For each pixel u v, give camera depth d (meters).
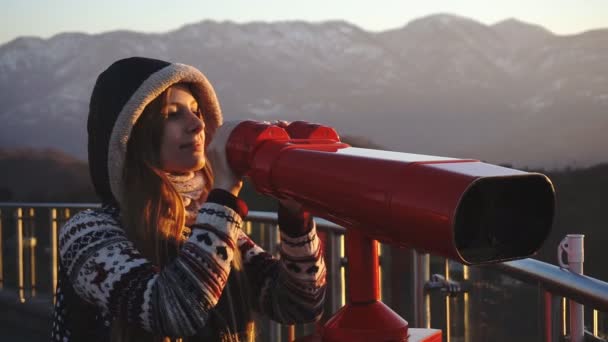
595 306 1.18
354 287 1.17
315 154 1.03
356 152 1.01
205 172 1.53
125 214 1.37
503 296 1.84
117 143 1.37
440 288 2.08
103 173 1.42
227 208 1.27
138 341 1.35
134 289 1.24
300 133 1.22
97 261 1.29
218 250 1.25
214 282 1.25
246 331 1.51
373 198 0.89
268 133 1.17
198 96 1.50
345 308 1.18
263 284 1.58
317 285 1.51
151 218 1.37
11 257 4.96
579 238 1.29
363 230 1.01
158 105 1.41
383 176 0.88
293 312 1.53
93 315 1.35
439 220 0.79
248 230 3.26
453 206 0.77
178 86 1.45
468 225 0.86
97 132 1.41
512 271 1.41
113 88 1.39
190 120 1.42
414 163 0.86
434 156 0.94
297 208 1.43
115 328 1.34
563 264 1.31
